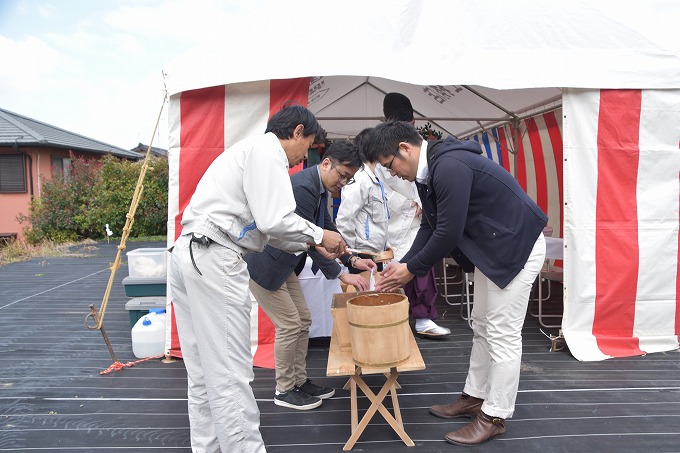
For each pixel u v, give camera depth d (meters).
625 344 3.75
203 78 3.42
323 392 3.04
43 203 13.34
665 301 3.80
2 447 2.51
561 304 5.36
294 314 2.81
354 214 3.68
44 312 5.45
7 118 15.18
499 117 6.04
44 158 14.16
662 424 2.64
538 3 3.54
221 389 2.05
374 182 3.73
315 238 2.13
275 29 3.47
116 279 7.48
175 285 2.20
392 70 3.39
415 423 2.68
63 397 3.13
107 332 4.62
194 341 2.24
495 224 2.31
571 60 3.56
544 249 2.41
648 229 3.75
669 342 3.82
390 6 3.46
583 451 2.38
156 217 13.89
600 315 3.75
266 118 3.60
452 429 2.61
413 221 4.11
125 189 13.76
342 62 3.39
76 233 13.61
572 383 3.20
